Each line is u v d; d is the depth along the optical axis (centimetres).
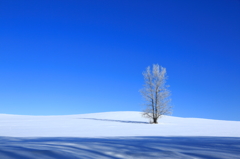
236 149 553
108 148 514
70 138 1038
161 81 3553
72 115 5847
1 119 4444
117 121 3806
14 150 442
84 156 433
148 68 3619
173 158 438
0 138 952
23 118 4744
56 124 3100
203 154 471
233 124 3384
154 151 496
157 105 3484
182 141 750
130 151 490
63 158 412
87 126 2709
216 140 811
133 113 5488
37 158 401
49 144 562
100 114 5634
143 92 3569
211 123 3641
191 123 3588
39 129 2230
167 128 2391
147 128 2377
